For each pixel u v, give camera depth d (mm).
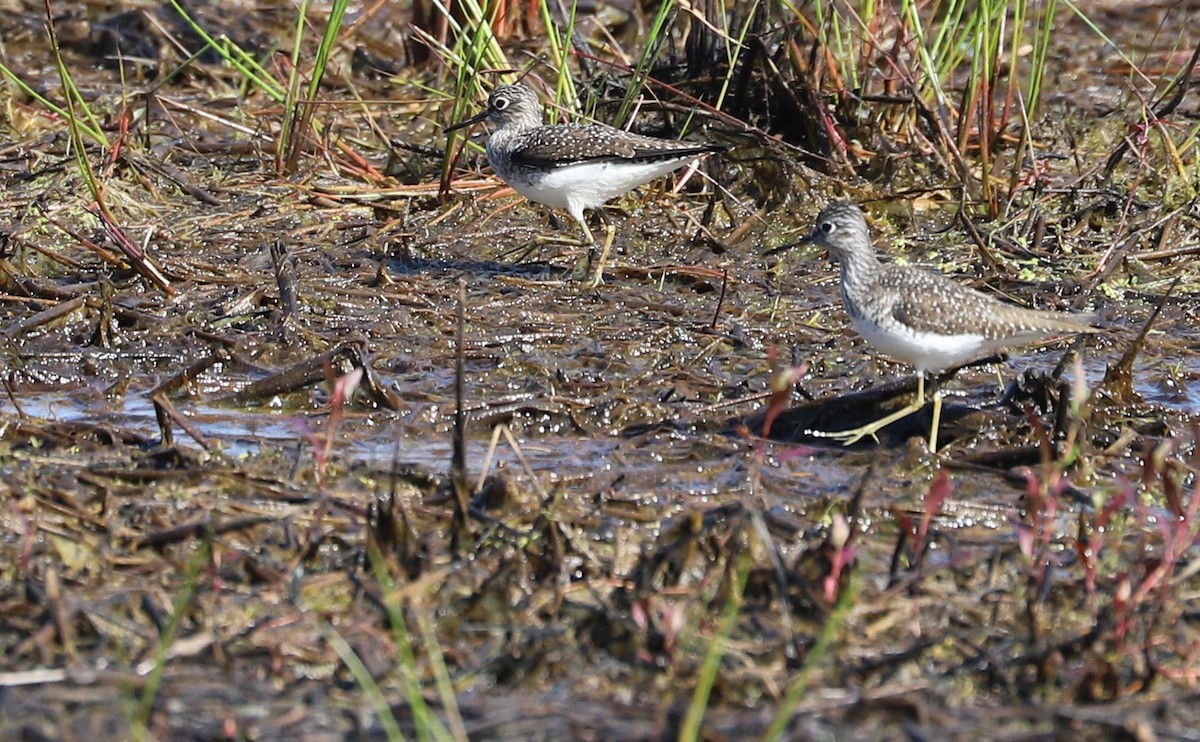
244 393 15602
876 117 22438
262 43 25750
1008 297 18438
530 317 17859
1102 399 15438
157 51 25578
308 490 13289
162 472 13352
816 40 21750
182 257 19188
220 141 22953
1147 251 19969
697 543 12180
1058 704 10414
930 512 12047
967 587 12047
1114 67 26234
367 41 26016
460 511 12352
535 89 22547
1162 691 10578
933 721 10078
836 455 14461
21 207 20359
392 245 20000
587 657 10852
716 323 17484
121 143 21438
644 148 19438
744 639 11117
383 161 22719
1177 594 11836
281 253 18203
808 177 21250
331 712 10078
